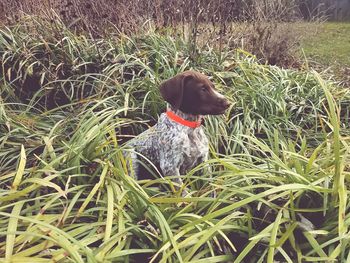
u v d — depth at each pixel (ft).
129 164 2.60
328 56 7.61
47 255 1.88
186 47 4.10
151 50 3.91
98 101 3.14
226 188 2.17
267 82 3.87
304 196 2.21
